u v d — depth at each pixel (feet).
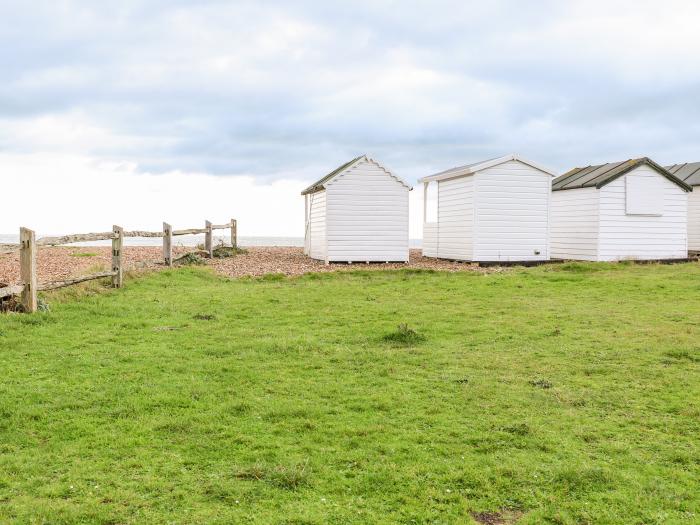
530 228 79.66
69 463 20.11
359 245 79.20
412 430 23.27
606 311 46.52
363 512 17.49
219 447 21.45
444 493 18.67
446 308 47.65
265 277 63.36
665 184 83.87
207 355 33.12
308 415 24.50
